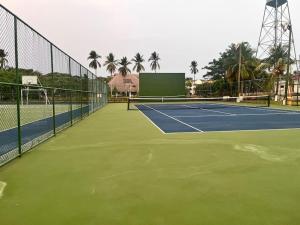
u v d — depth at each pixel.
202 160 6.61
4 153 7.30
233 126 12.96
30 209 4.01
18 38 7.31
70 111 13.42
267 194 4.46
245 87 45.19
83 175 5.55
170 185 4.92
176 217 3.71
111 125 13.77
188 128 12.41
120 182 5.11
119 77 87.38
